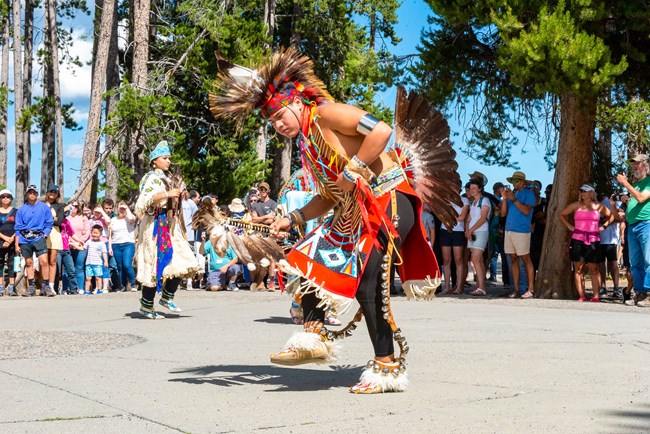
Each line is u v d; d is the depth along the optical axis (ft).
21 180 118.52
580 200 41.83
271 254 15.92
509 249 44.14
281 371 17.98
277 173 111.04
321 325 15.46
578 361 19.11
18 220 48.47
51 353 20.94
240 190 80.94
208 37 78.69
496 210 47.62
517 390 15.44
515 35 40.47
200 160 84.94
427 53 48.01
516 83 40.27
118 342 23.30
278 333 25.62
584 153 43.73
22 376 17.24
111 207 54.13
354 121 14.65
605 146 65.51
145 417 13.15
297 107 15.37
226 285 53.01
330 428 12.35
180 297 43.39
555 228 44.16
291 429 12.28
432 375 17.21
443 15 42.55
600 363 18.78
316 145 15.28
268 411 13.64
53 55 110.11
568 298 43.83
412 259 16.03
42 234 48.24
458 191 16.60
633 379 16.61
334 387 15.99
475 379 16.69
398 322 28.71
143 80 75.15
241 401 14.53
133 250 52.03
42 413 13.44
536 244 48.06
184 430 12.24
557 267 44.04
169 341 23.57
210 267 51.24
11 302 41.93
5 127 113.09
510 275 48.88
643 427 12.34
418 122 16.51
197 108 84.02
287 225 16.14
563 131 44.09
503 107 50.57
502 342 22.85
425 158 16.51
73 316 32.48
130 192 72.23
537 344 22.35
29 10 119.85
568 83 39.01
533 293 44.78
